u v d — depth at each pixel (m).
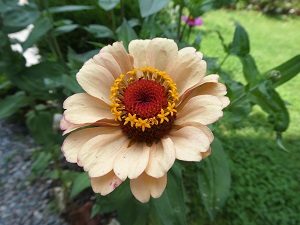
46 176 0.21
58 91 0.18
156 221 0.11
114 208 0.13
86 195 0.19
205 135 0.08
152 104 0.09
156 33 0.15
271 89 0.14
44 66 0.16
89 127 0.10
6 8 0.15
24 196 0.20
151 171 0.08
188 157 0.08
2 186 0.21
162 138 0.09
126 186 0.11
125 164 0.09
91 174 0.08
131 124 0.09
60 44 0.26
